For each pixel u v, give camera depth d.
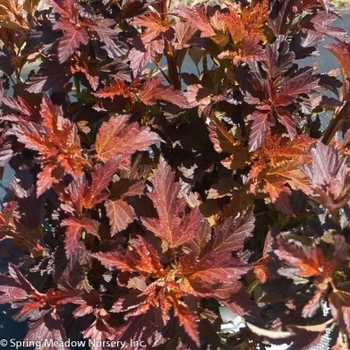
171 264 0.60
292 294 0.55
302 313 0.52
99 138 0.60
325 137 0.68
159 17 0.64
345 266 0.55
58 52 0.58
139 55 0.62
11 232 0.63
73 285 0.60
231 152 0.64
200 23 0.62
